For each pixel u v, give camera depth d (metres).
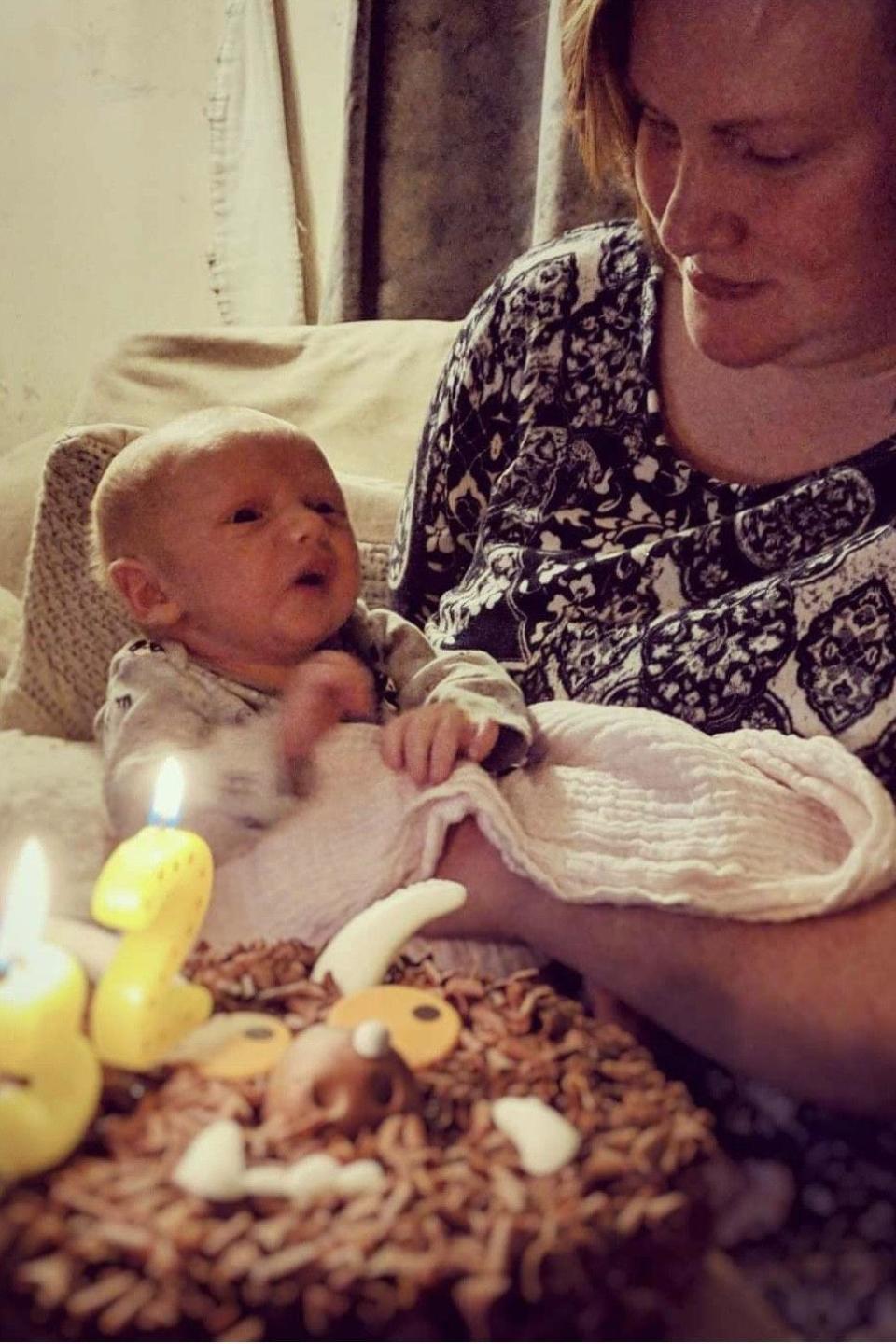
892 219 0.92
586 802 0.90
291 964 0.78
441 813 0.89
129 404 1.63
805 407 1.05
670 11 0.89
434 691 1.01
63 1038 0.62
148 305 2.30
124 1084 0.66
